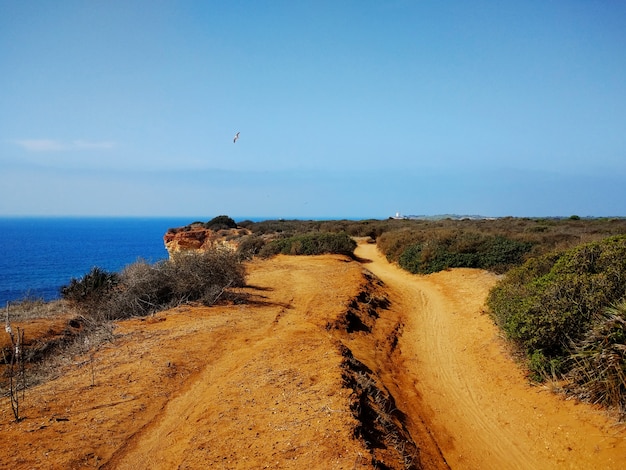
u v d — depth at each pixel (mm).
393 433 6012
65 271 47656
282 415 5641
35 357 8953
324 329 10445
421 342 11805
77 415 5707
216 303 12906
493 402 8055
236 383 6848
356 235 44375
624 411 6180
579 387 7094
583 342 7246
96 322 11000
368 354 9727
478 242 22406
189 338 9219
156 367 7477
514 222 47094
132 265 15062
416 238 26719
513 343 9281
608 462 5562
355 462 4543
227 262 15172
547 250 19844
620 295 7574
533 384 8039
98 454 4844
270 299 14055
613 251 8648
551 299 8109
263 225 52500
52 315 11961
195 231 40719
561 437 6430
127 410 5895
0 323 10570
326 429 5156
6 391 6707
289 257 26891
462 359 10438
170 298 13297
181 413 6020
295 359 7812
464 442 6859
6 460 4527
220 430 5363
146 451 5031
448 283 19312
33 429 5246
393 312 14617
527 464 6156
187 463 4707
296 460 4629
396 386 8398
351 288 15148
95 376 7117
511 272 12602
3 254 71125
